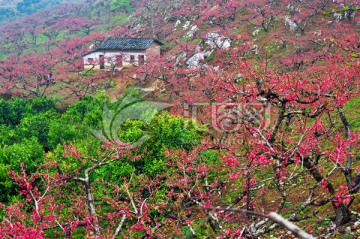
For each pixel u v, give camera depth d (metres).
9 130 25.55
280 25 44.47
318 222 9.91
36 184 16.77
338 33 34.16
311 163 8.81
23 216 10.03
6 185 15.77
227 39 42.78
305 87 9.98
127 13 85.38
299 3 47.44
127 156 14.30
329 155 8.69
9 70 52.22
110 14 89.44
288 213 10.80
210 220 9.07
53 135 22.47
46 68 52.38
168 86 34.50
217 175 14.52
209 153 14.91
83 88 44.66
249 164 8.27
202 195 9.15
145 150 14.46
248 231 7.76
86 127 23.84
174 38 53.81
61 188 13.99
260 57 36.66
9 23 111.94
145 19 72.12
